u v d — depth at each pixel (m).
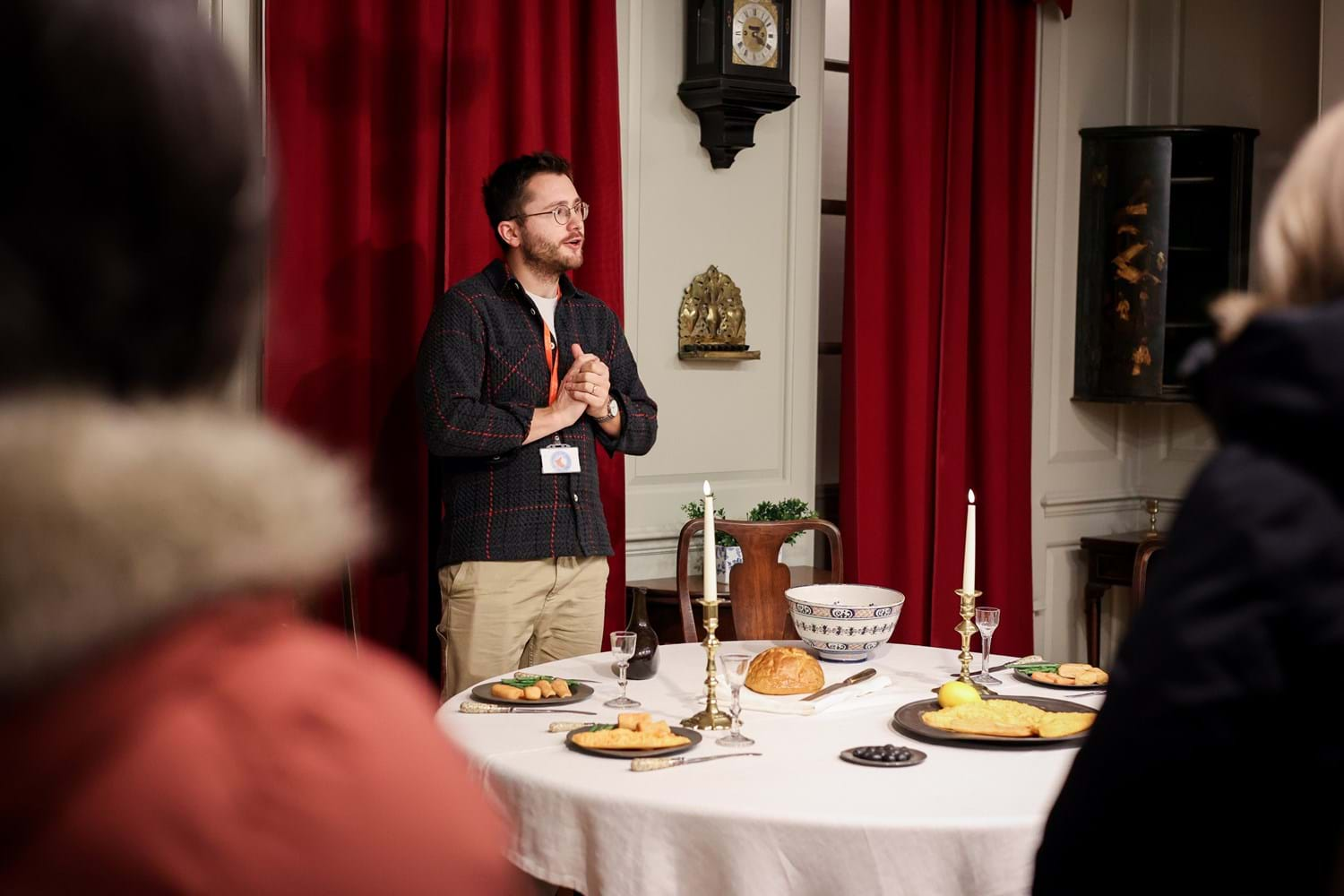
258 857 0.34
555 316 3.18
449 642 3.10
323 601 3.15
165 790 0.34
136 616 0.34
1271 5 5.09
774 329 4.28
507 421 2.97
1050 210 5.02
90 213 0.35
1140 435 5.47
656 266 3.98
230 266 0.38
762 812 1.66
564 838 1.77
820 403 4.57
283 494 0.36
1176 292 5.00
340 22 3.20
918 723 2.05
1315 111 4.99
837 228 4.56
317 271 3.19
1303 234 0.76
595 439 3.21
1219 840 0.74
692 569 4.09
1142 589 3.22
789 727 2.10
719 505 4.16
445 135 3.38
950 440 4.50
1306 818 0.72
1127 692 0.75
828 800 1.71
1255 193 5.15
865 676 2.36
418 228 3.32
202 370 0.38
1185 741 0.71
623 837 1.71
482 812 0.39
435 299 3.42
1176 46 5.29
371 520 0.40
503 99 3.50
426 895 0.36
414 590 3.35
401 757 0.37
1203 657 0.71
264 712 0.36
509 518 3.04
